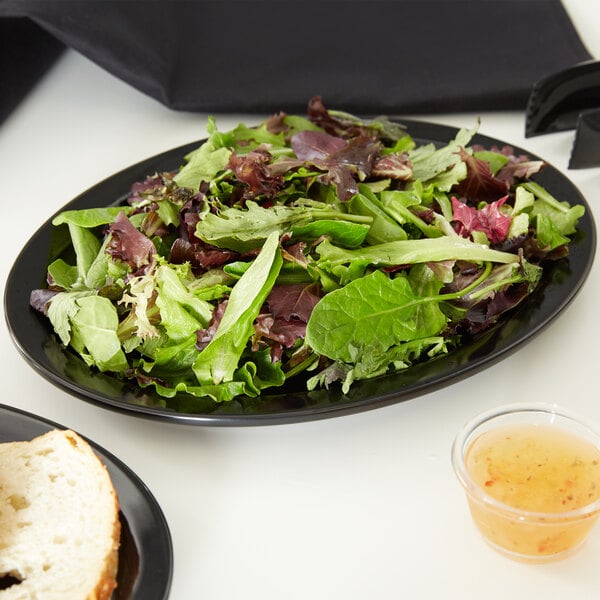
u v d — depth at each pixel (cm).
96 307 72
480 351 70
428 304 71
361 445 69
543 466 62
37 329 75
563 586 61
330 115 92
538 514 60
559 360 74
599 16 119
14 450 67
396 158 80
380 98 103
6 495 65
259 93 104
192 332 72
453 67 106
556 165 96
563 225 80
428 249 74
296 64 107
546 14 112
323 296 73
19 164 101
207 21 113
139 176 89
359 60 107
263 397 69
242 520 65
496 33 110
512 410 65
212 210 77
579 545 63
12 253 89
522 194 80
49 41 113
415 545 63
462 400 72
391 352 70
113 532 61
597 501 60
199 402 69
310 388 69
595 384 72
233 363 69
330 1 117
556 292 74
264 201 78
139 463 69
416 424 70
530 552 62
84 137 105
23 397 74
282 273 73
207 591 62
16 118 109
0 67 106
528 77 104
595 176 94
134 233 75
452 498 66
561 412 64
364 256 73
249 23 113
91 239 80
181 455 69
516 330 71
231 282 74
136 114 109
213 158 82
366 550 63
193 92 104
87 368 72
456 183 81
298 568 63
